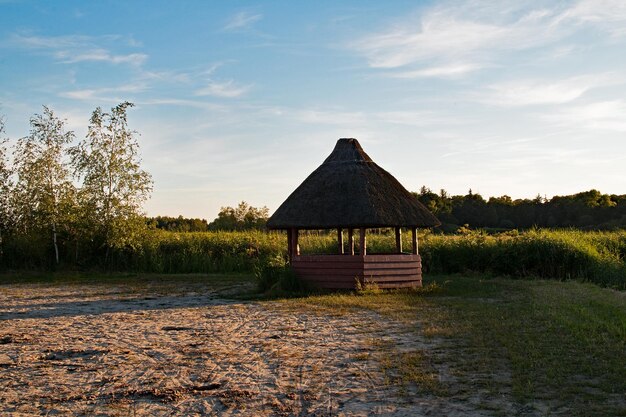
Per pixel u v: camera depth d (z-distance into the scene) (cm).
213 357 1028
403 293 1862
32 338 1231
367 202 1922
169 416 723
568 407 715
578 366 894
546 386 800
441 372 888
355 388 820
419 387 812
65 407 763
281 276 1978
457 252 2630
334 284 1948
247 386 845
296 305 1652
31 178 3045
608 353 967
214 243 3166
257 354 1044
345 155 2064
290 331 1262
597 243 2666
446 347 1057
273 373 910
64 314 1595
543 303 1560
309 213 1945
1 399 800
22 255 3047
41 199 3036
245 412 732
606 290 1898
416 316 1406
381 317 1412
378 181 2009
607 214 5291
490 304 1587
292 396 791
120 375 918
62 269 3012
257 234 3341
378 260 1931
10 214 3094
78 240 3047
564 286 2038
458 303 1614
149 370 946
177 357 1033
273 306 1652
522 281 2241
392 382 846
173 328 1334
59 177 3078
